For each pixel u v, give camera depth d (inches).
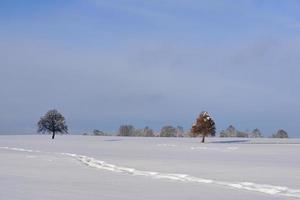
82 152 2074.3
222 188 826.2
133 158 1620.3
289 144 3526.1
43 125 4763.8
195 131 3956.7
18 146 2758.4
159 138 4970.5
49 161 1467.8
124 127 6112.2
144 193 766.5
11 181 916.6
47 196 723.4
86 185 857.5
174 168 1209.4
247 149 2527.1
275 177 1003.9
